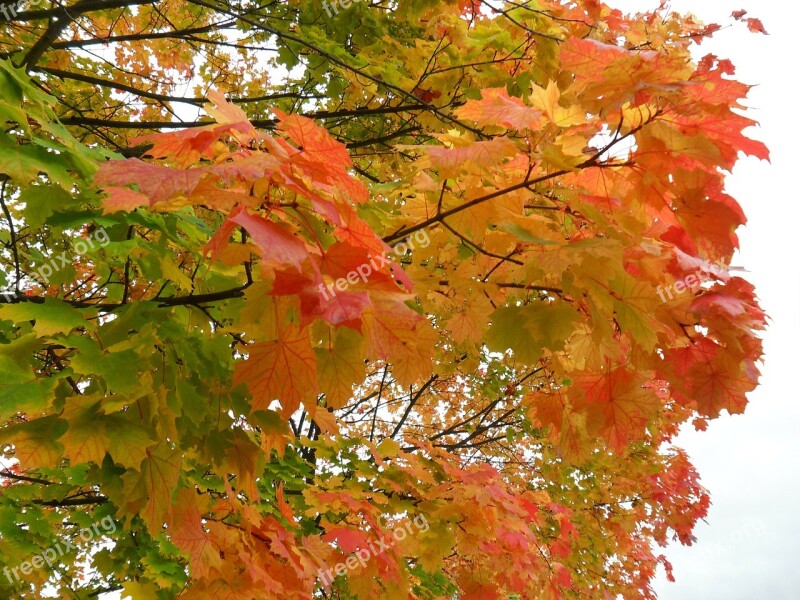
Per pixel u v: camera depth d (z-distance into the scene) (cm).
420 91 393
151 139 137
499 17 364
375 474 371
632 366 197
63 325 169
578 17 380
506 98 179
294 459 410
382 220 237
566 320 180
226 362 205
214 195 128
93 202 209
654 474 771
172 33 407
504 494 367
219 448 206
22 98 191
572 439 237
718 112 148
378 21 389
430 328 167
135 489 183
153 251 212
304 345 150
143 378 169
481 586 404
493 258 207
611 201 175
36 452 169
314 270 123
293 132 133
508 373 588
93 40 388
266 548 244
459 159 156
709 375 175
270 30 304
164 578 283
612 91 151
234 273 229
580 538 666
